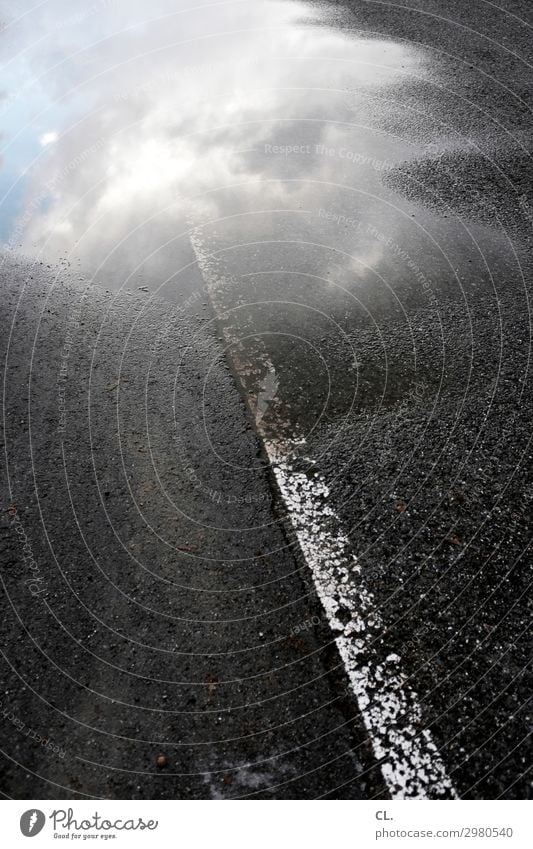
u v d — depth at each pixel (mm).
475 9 6488
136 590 2375
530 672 2102
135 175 4801
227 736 2014
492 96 5223
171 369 3217
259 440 2861
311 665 2152
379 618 2258
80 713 2082
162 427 2943
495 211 4148
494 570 2369
